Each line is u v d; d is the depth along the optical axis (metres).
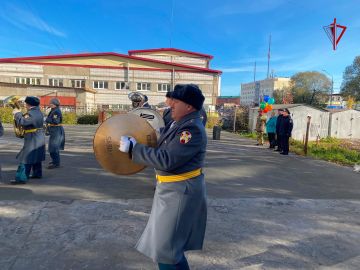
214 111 33.12
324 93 75.38
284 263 3.61
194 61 44.94
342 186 7.38
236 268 3.45
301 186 7.21
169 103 2.52
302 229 4.61
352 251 3.99
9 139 13.38
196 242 2.57
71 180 6.75
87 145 12.48
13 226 4.26
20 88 30.84
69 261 3.44
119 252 3.66
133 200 5.49
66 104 31.31
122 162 2.75
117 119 2.78
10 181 6.40
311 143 18.48
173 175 2.44
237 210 5.29
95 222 4.48
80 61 38.22
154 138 2.79
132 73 37.81
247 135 20.53
